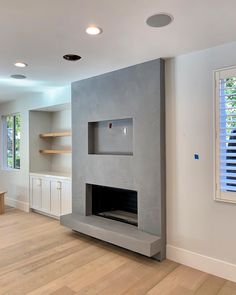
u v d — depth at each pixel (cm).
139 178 312
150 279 253
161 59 291
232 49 247
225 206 255
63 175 464
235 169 246
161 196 293
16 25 206
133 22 202
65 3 174
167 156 298
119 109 333
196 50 266
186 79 280
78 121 392
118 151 358
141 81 308
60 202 446
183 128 284
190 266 278
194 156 276
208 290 234
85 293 229
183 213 285
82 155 386
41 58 285
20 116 536
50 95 459
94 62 300
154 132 296
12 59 287
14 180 555
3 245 338
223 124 254
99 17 194
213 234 263
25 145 524
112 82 341
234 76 246
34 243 345
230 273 251
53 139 545
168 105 296
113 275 261
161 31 219
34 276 259
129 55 279
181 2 173
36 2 172
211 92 262
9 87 432
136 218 353
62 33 221
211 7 180
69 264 284
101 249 325
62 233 385
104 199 405
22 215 489
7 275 261
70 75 357
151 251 275
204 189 269
